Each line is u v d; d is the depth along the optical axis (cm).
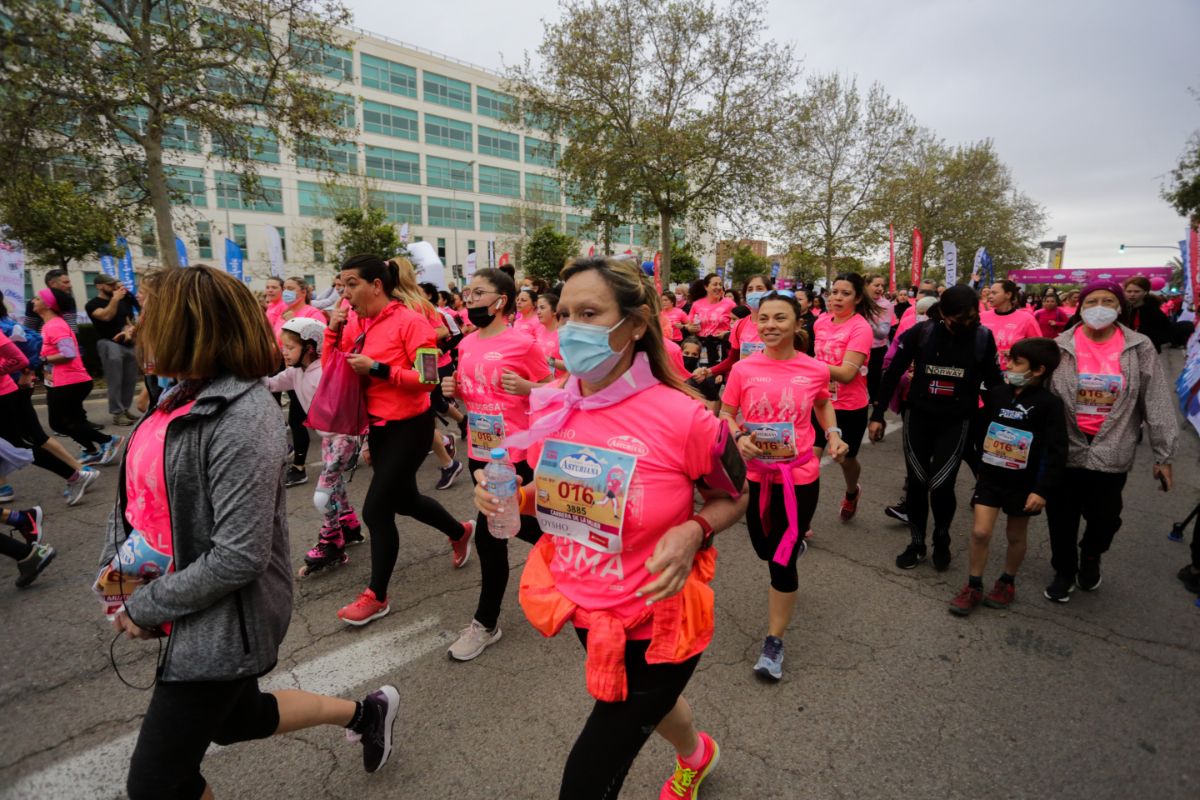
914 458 401
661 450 150
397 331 330
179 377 154
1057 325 865
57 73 954
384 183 4225
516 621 333
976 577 348
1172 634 330
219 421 146
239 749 239
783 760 237
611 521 152
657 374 161
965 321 369
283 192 3778
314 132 1363
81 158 1194
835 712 265
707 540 164
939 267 3706
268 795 218
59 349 588
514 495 173
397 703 227
